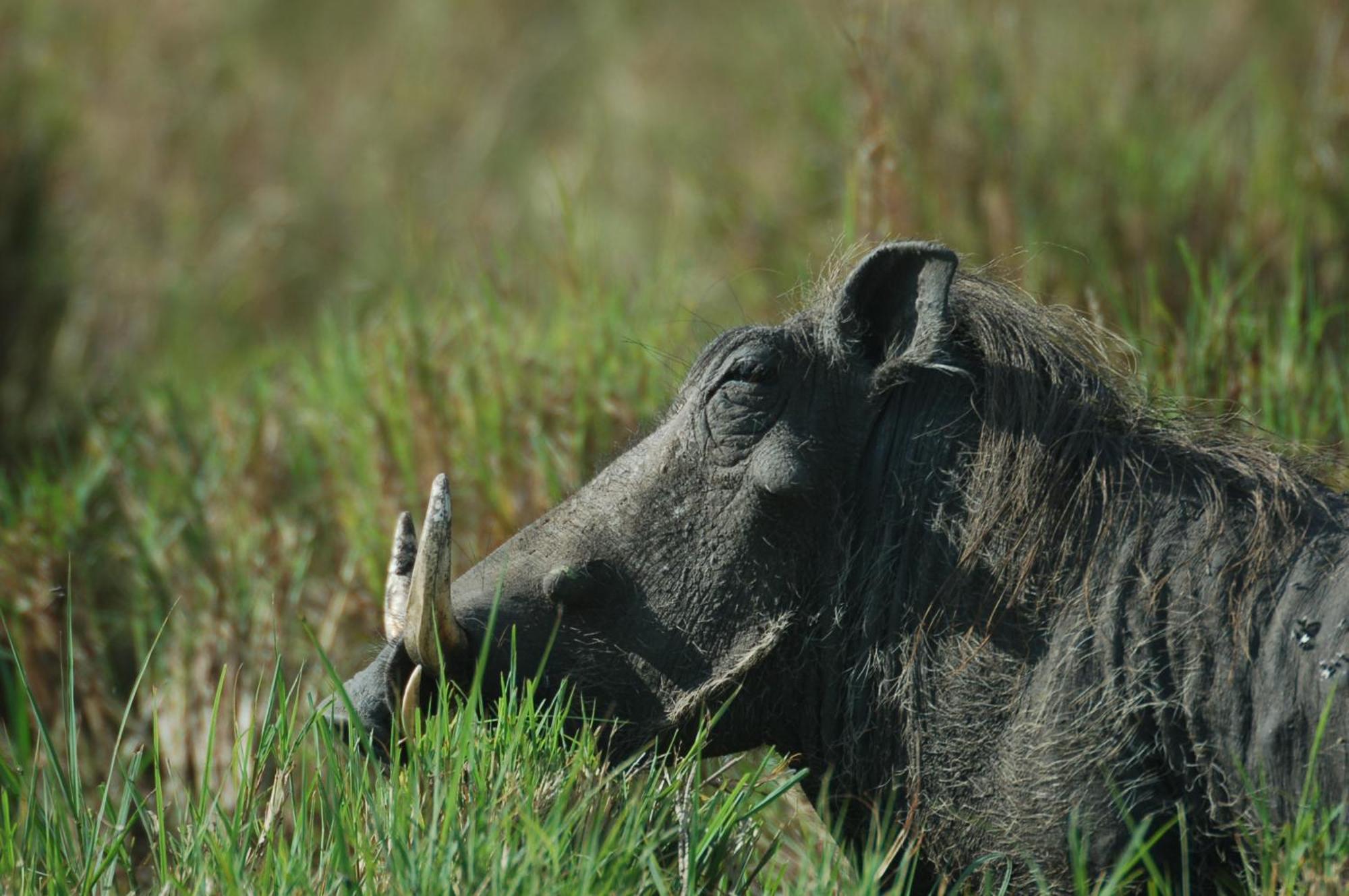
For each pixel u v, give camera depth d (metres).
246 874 8.12
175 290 23.44
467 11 31.64
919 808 8.66
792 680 8.91
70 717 8.91
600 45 29.58
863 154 15.82
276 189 26.42
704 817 8.41
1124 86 19.33
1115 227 16.83
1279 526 8.41
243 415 15.55
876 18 17.77
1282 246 16.11
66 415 18.52
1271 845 7.72
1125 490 8.60
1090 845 8.16
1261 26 22.23
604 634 8.84
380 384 14.66
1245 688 8.08
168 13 30.06
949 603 8.60
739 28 26.75
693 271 18.62
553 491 13.38
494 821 7.76
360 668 12.45
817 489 8.74
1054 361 8.98
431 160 27.02
